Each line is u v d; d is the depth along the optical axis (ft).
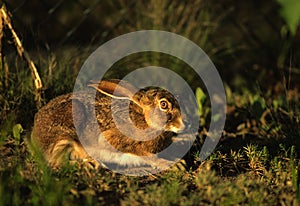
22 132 29.53
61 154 26.50
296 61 45.88
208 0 44.06
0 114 31.12
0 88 31.91
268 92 39.81
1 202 21.22
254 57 46.21
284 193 23.88
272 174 26.18
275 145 30.89
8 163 26.18
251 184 24.16
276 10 49.34
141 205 22.56
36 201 21.84
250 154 27.96
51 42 46.52
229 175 27.30
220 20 45.37
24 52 31.99
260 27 49.16
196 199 22.61
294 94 40.19
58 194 22.00
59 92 32.83
